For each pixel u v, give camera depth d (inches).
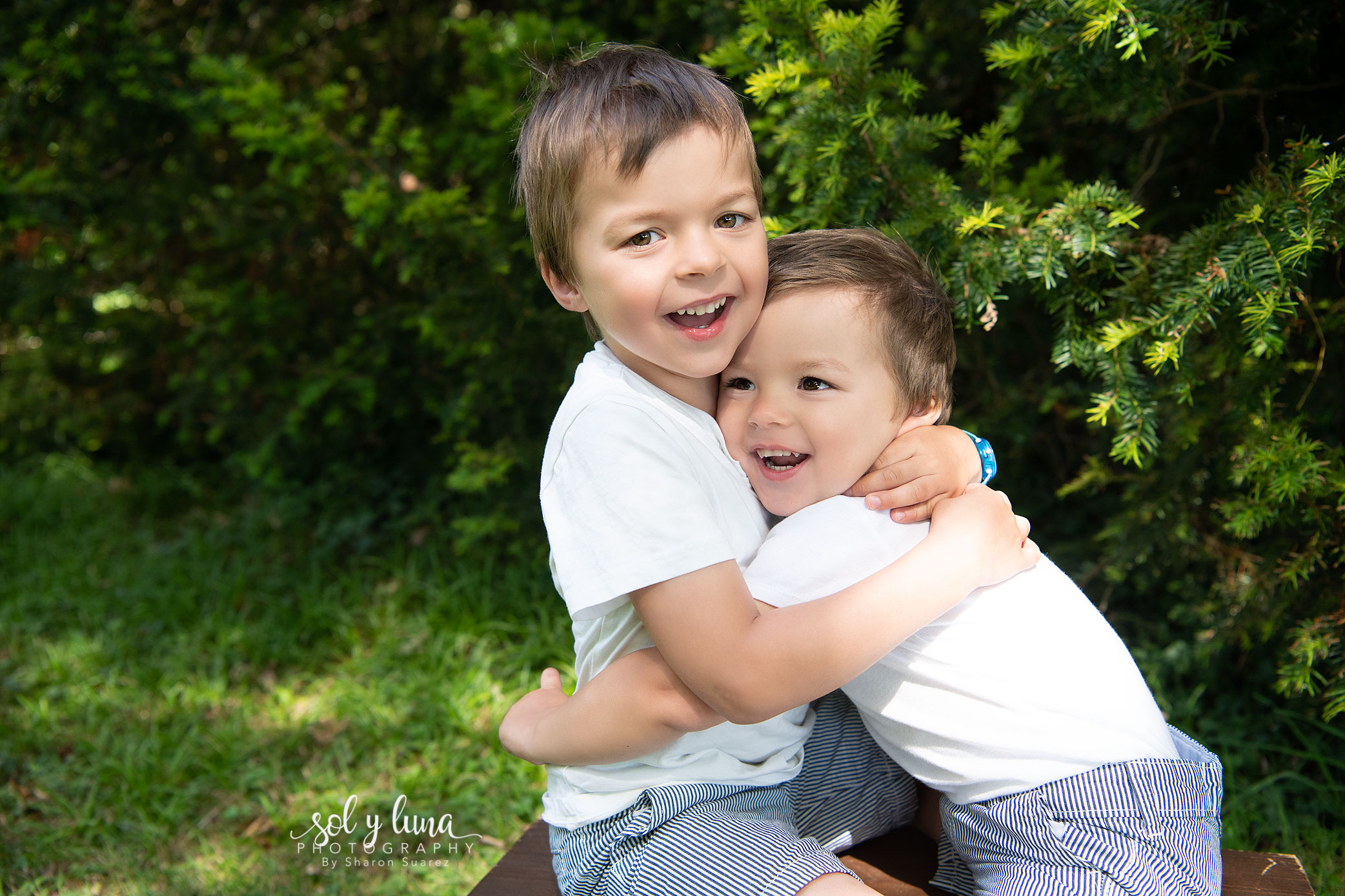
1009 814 53.4
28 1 134.6
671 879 52.7
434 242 125.7
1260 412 80.9
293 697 128.8
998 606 55.1
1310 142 68.1
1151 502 98.0
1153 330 70.9
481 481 133.2
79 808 107.8
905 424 57.9
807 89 79.1
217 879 96.7
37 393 203.8
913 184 78.1
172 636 141.9
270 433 167.2
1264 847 92.6
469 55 136.6
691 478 52.4
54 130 145.6
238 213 163.0
